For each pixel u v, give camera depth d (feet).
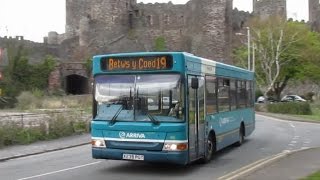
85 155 66.95
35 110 149.69
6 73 250.78
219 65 62.23
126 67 50.55
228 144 66.18
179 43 325.83
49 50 308.40
